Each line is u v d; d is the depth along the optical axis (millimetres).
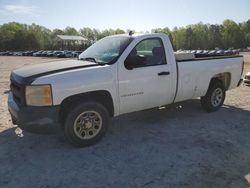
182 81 5754
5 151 4477
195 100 7863
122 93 4871
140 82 5051
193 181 3570
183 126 5695
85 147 4621
